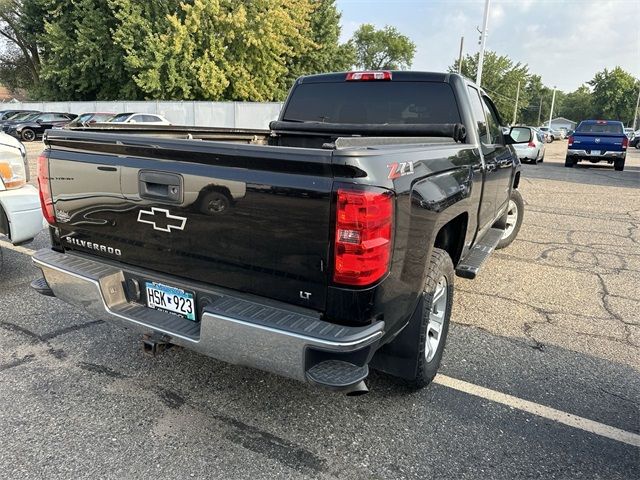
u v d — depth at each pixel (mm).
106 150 2623
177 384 3070
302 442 2562
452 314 4301
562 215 8938
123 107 28172
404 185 2273
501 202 5242
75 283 2750
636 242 6992
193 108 26922
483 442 2590
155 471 2322
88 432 2588
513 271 5578
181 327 2506
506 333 3932
